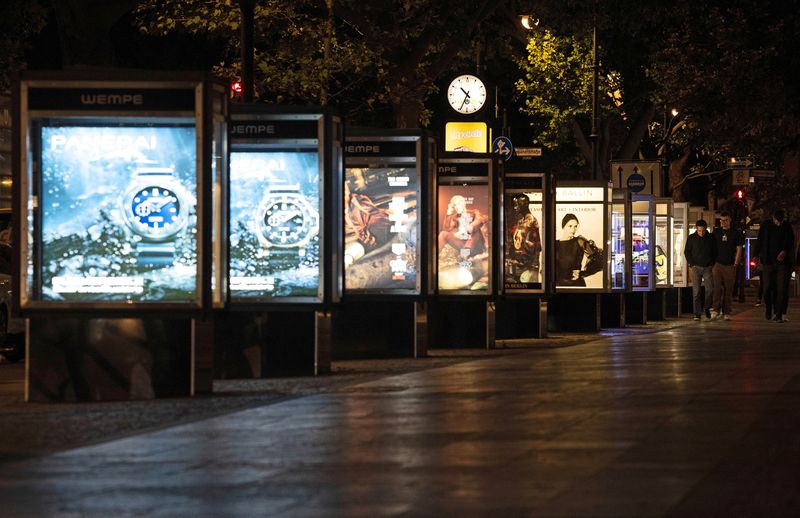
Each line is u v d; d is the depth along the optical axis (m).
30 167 15.43
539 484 9.48
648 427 12.30
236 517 8.48
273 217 18.50
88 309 15.45
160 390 15.70
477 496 9.06
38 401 15.58
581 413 13.38
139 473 10.12
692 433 11.90
